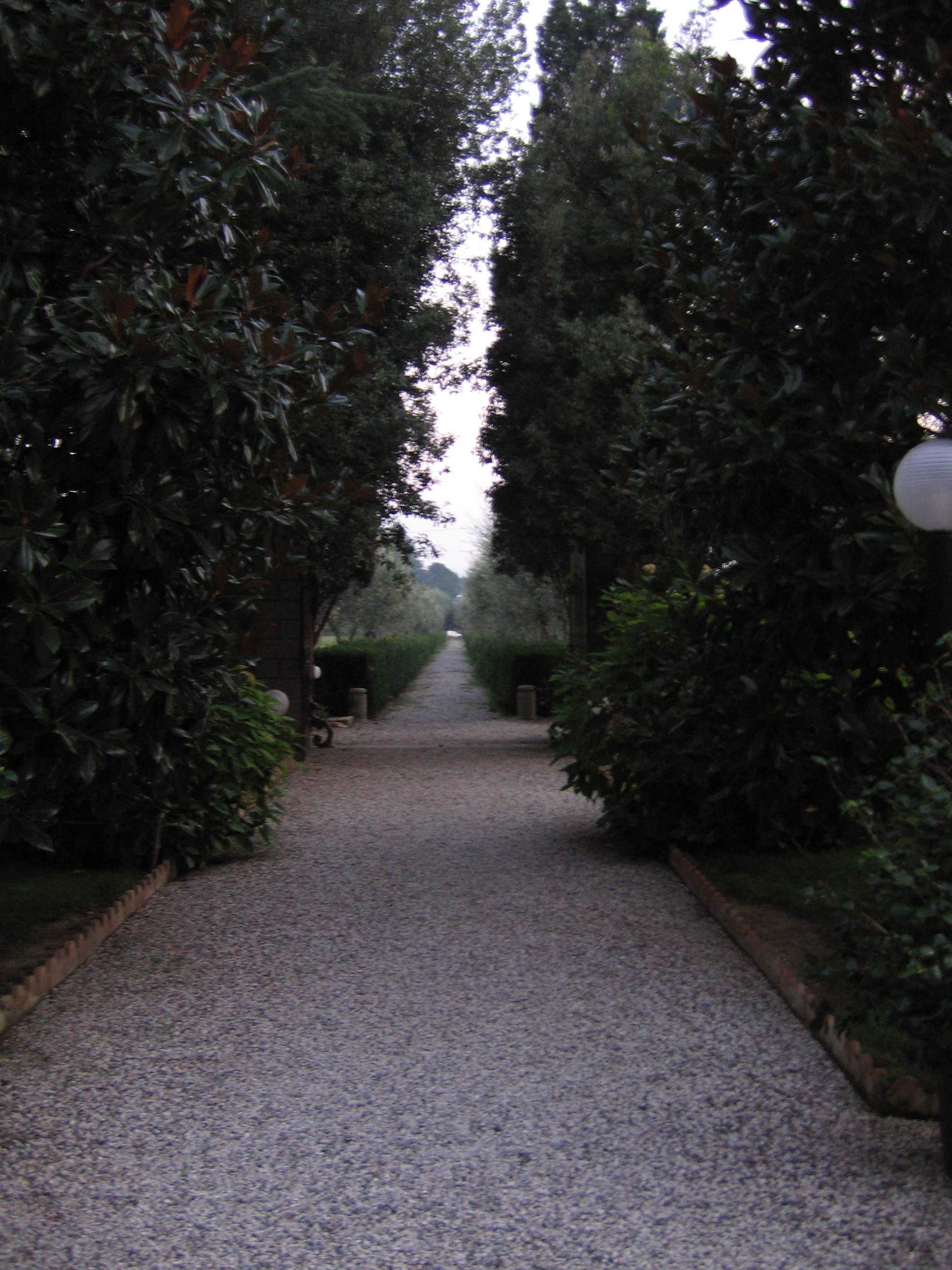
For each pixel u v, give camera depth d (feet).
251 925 18.78
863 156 16.61
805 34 19.11
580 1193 9.55
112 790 18.89
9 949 16.53
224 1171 10.05
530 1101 11.50
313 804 33.06
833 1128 10.71
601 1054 12.78
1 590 14.53
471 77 48.67
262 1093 11.81
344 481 19.88
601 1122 10.98
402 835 27.55
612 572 52.90
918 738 16.83
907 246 17.53
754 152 19.03
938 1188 9.50
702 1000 14.57
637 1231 8.92
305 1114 11.25
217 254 18.38
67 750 15.37
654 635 23.93
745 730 20.07
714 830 22.67
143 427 15.07
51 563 14.30
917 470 13.48
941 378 15.97
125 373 14.20
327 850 25.68
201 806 22.94
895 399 16.55
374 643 85.97
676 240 21.08
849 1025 10.77
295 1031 13.65
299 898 20.76
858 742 18.29
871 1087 11.19
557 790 35.47
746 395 16.71
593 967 16.14
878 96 18.95
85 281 16.97
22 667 14.38
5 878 21.38
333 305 18.04
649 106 54.60
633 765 23.20
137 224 16.42
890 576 16.84
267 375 15.97
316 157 40.88
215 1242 8.82
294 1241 8.84
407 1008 14.48
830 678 19.97
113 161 16.94
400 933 18.11
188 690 18.26
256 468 18.02
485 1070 12.35
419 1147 10.48
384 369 42.88
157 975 16.05
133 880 21.27
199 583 18.61
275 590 43.70
